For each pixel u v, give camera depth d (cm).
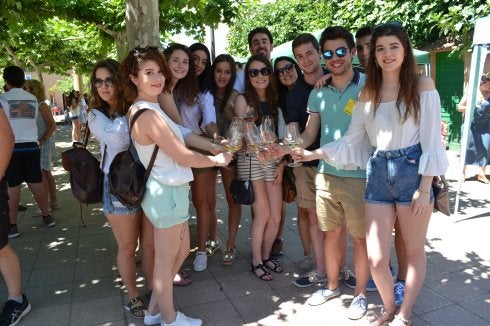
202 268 391
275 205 376
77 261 431
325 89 310
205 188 381
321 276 360
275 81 369
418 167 251
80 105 1366
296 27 1533
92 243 483
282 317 311
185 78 351
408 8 870
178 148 259
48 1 694
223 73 382
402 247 318
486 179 682
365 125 271
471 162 674
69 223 561
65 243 486
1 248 304
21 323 314
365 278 304
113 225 297
